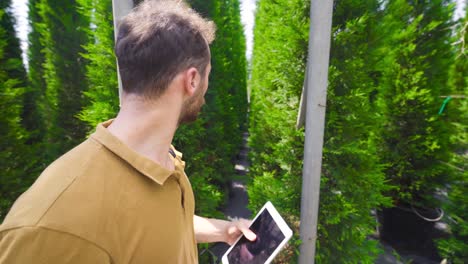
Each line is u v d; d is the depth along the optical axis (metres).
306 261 1.98
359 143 2.20
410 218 3.69
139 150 0.67
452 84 3.84
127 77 0.64
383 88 3.81
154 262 0.62
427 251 3.64
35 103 4.59
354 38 2.01
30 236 0.47
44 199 0.51
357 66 2.05
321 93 1.66
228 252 1.21
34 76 6.59
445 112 3.55
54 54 5.25
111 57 2.51
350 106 2.12
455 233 3.04
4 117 2.73
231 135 5.36
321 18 1.55
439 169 3.55
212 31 0.81
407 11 3.54
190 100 0.74
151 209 0.62
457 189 2.96
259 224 1.21
